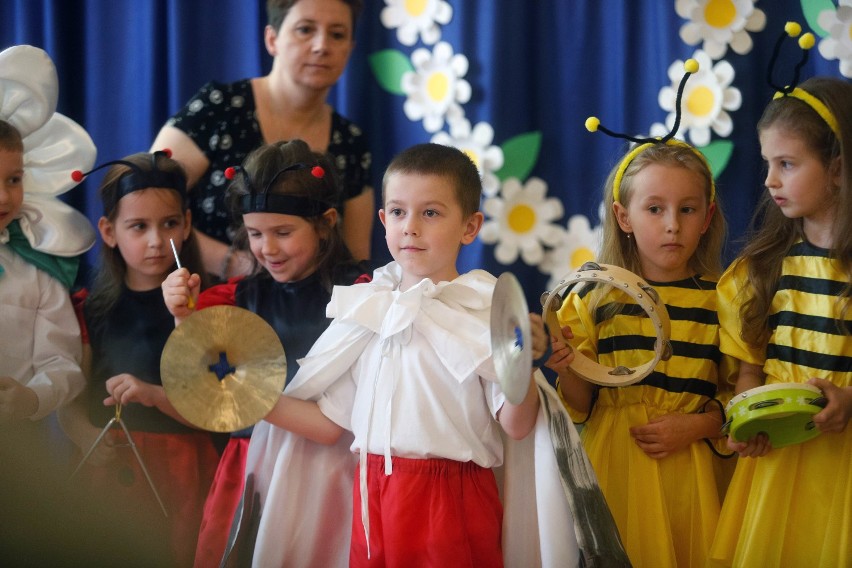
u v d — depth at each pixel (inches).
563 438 70.4
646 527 78.9
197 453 93.7
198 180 105.0
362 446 71.6
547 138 121.9
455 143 120.0
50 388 87.9
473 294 72.6
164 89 119.4
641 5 118.3
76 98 121.0
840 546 72.7
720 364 83.1
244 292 89.1
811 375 76.0
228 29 120.3
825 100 76.0
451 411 70.8
